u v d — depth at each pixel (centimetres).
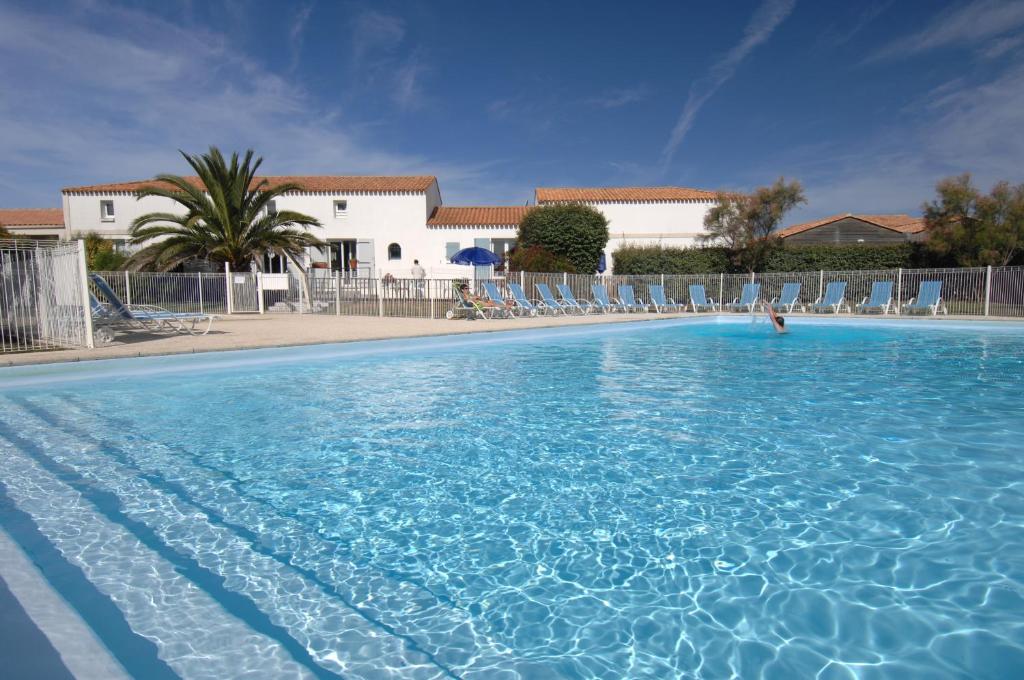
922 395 677
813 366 923
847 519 319
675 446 465
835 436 494
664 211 3272
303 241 2270
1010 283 1758
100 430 514
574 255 2791
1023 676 192
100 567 261
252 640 207
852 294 2136
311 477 393
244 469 409
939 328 1580
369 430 517
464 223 3145
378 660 199
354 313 1964
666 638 214
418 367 907
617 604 238
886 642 210
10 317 928
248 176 2216
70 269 917
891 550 283
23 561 263
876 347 1191
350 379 791
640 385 747
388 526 314
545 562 274
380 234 3134
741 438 488
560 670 196
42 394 671
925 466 409
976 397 663
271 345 927
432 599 241
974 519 318
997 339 1329
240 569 263
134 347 912
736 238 2764
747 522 318
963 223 2238
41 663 184
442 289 1838
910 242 2439
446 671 194
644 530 308
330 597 241
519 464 421
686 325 1808
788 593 245
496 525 316
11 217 3506
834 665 198
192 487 371
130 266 2152
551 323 1519
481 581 256
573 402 640
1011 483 373
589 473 401
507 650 207
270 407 612
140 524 312
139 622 216
